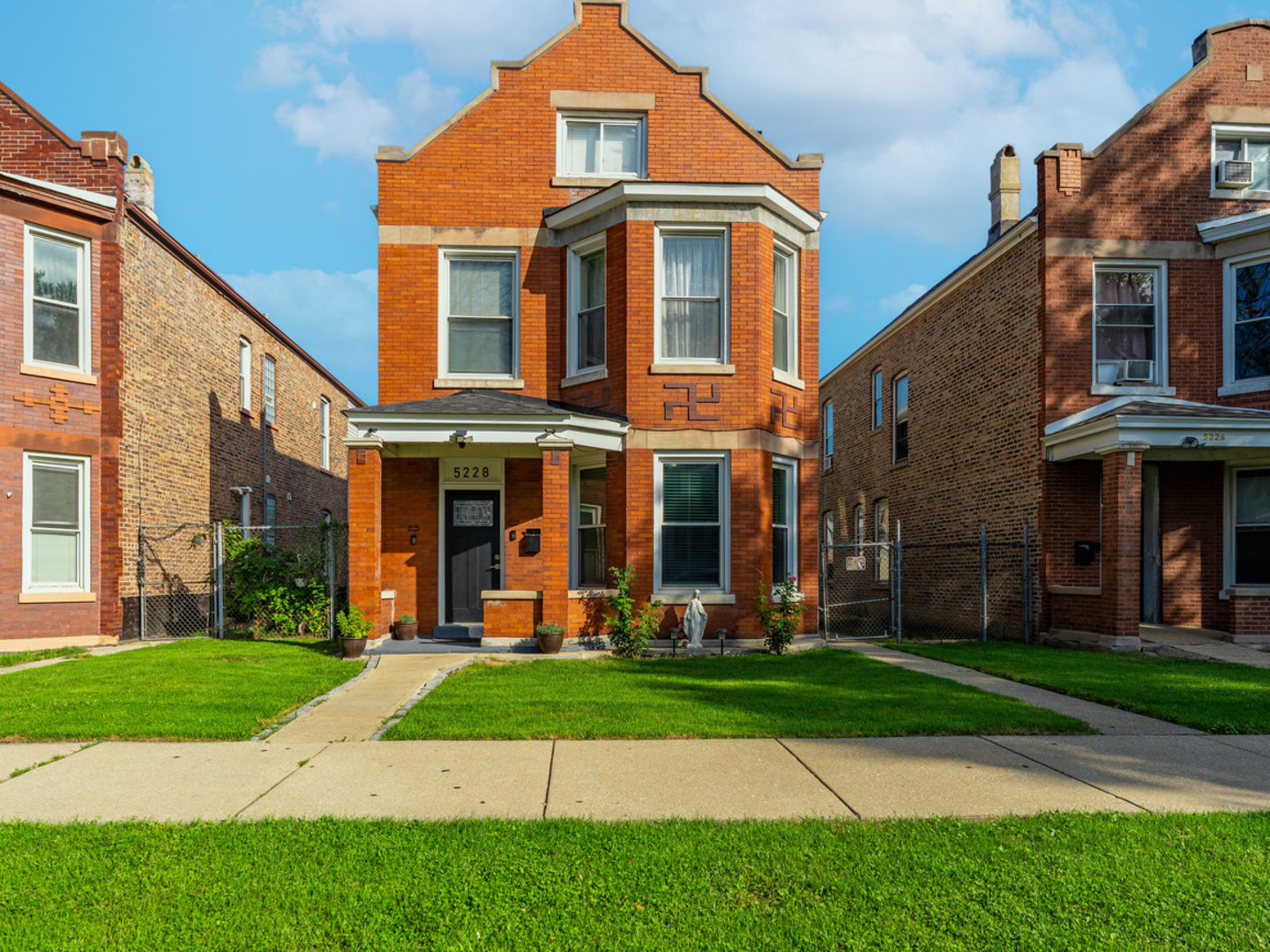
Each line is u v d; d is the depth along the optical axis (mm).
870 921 3744
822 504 28312
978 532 16578
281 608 15164
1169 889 4043
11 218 13000
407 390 14188
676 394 13391
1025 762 6375
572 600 12891
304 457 25328
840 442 26250
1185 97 14586
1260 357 14023
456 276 14555
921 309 19438
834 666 11242
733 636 13180
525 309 14383
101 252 13961
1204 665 11289
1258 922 3736
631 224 13438
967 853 4477
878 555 22234
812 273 14703
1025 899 3953
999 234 18719
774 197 13508
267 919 3758
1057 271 14305
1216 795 5586
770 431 13727
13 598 12820
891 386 21781
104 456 13859
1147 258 14367
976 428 16766
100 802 5438
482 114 14453
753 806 5332
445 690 9141
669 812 5219
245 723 7449
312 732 7375
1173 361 14320
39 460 13297
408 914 3803
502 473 14047
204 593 16906
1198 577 14391
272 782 5863
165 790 5688
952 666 11414
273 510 22359
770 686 9469
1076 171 14414
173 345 16172
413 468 14039
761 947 3539
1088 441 13227
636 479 13297
